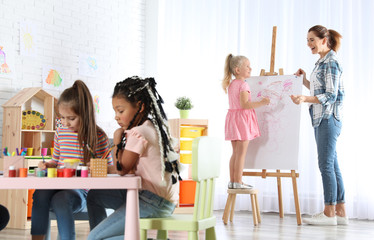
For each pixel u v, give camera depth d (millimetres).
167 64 5598
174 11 5594
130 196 1646
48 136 4570
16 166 1688
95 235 1913
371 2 4594
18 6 4457
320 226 4047
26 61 4508
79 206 2145
